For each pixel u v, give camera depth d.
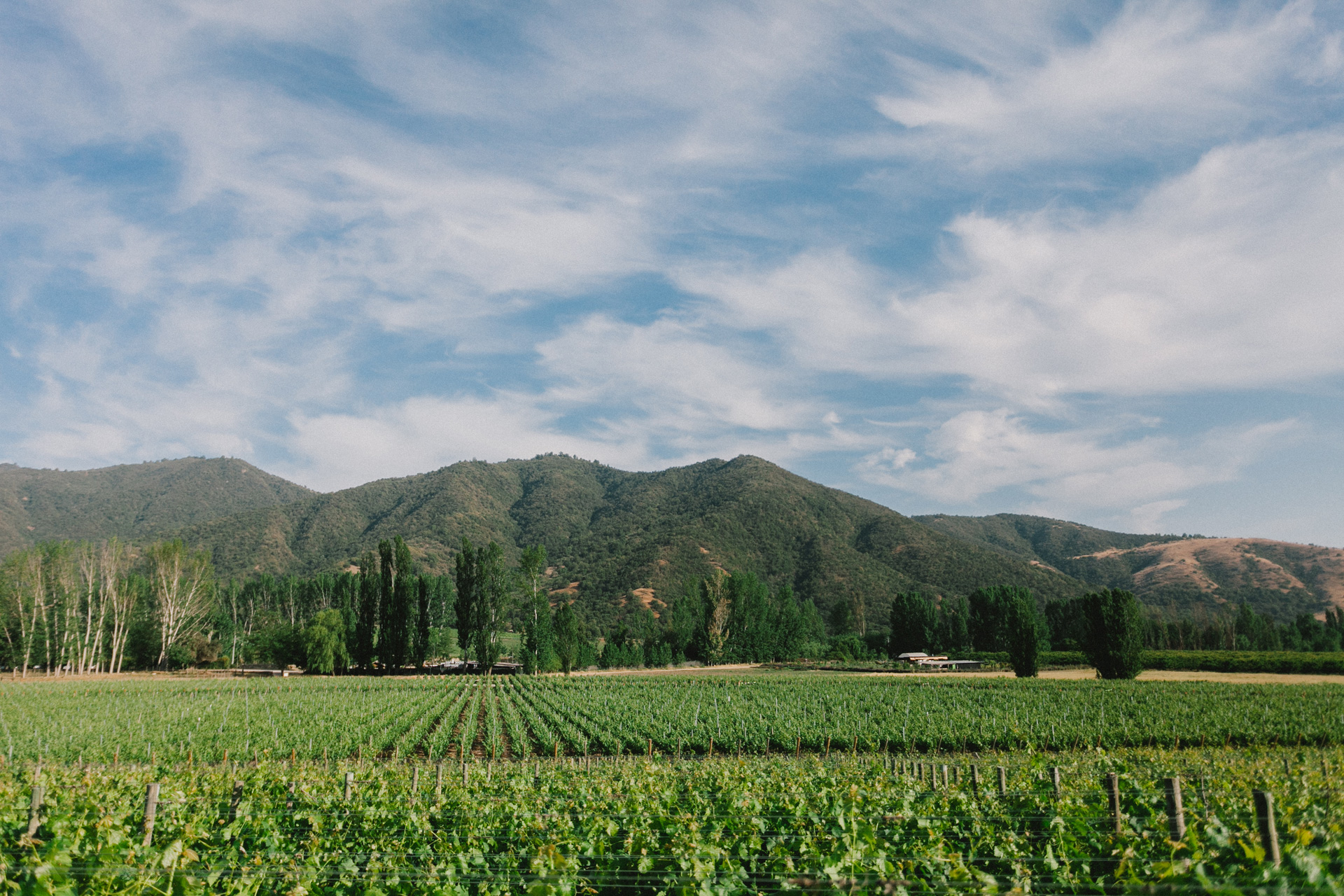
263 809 11.54
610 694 51.28
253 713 41.25
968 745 32.19
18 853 8.55
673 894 7.81
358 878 8.50
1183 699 43.16
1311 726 33.81
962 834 9.46
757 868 8.58
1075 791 11.67
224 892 7.95
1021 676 66.81
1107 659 62.16
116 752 30.06
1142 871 7.07
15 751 31.08
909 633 102.12
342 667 80.19
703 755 31.23
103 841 8.20
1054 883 7.41
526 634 81.06
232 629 95.62
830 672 79.19
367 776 16.58
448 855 9.16
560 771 20.50
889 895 6.06
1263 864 5.80
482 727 36.59
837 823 9.20
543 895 7.24
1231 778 16.09
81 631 80.12
